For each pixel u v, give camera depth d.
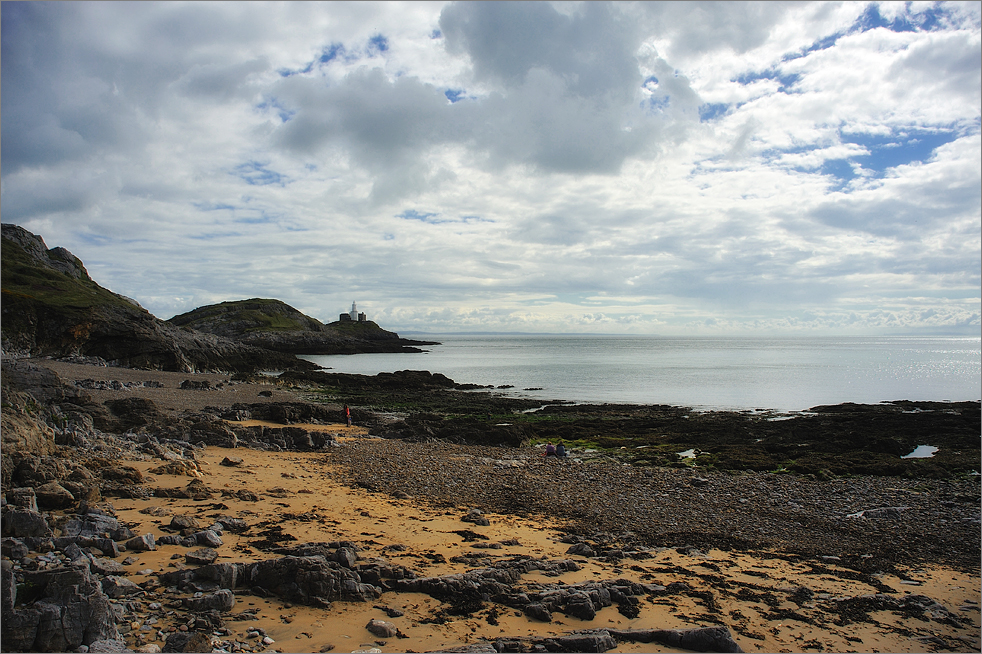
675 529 19.30
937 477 28.89
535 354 182.75
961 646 11.13
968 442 37.59
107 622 8.43
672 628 10.73
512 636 9.67
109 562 11.00
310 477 23.09
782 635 11.06
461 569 13.04
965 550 18.61
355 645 9.08
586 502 22.12
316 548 12.84
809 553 17.52
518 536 16.88
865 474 29.73
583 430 42.50
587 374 101.75
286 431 32.66
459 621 10.23
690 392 72.19
